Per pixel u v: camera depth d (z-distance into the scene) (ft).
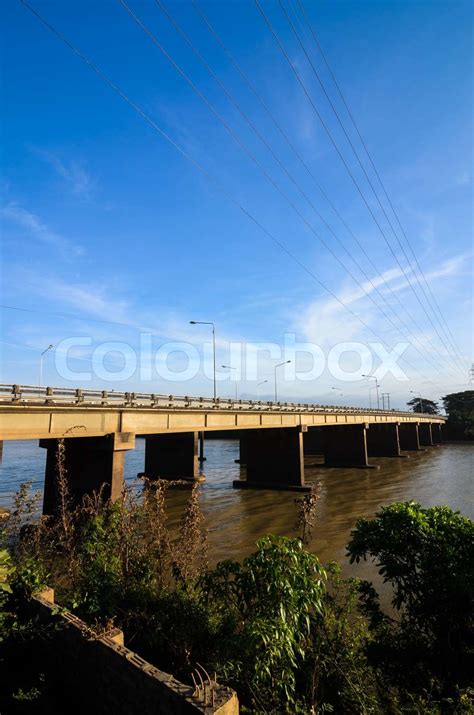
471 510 98.89
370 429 271.90
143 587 22.81
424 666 20.89
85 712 17.19
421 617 22.12
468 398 486.79
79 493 81.05
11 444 356.18
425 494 122.31
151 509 27.86
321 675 19.76
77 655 18.38
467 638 21.07
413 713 17.98
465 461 223.71
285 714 16.74
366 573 54.70
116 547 25.32
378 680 20.61
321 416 177.58
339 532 79.97
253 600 20.04
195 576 24.90
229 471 187.62
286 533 80.53
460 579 20.25
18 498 26.89
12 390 66.85
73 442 83.46
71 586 24.58
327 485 146.92
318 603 18.89
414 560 22.30
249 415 135.85
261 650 17.16
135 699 15.64
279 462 149.07
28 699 17.49
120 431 86.38
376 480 157.89
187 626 20.10
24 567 22.93
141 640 21.56
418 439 326.65
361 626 24.32
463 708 17.02
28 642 20.18
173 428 104.68
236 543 74.43
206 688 14.65
